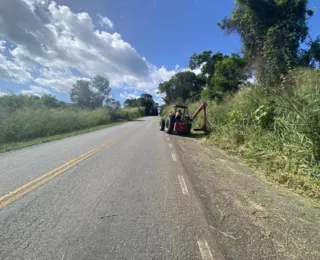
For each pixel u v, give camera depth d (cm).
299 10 1066
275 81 938
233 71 1661
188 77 4712
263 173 526
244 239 256
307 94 575
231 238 257
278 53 1004
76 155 682
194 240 250
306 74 704
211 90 1898
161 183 438
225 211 327
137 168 543
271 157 575
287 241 255
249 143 710
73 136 1191
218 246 240
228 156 717
